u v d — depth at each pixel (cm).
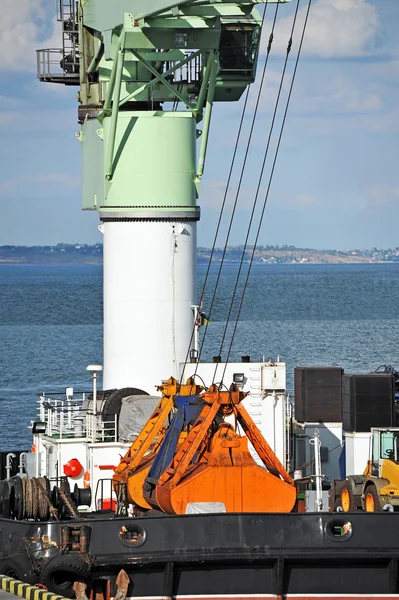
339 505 9956
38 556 8369
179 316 11912
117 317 11944
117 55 11362
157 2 10775
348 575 8538
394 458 9588
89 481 10519
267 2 10881
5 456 12388
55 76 12962
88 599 8375
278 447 10881
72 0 12781
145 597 8419
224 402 9081
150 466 9588
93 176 12281
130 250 11844
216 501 8894
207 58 11738
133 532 8425
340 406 11812
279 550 8431
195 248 12038
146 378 11925
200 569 8431
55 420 11156
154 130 11750
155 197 11794
